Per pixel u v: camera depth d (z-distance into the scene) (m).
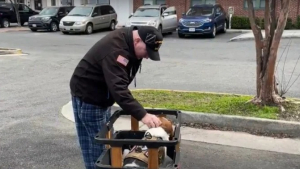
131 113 2.51
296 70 9.03
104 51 2.62
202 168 3.88
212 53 12.54
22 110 5.99
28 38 18.03
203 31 17.06
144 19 17.67
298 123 4.72
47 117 5.62
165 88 7.44
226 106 5.52
